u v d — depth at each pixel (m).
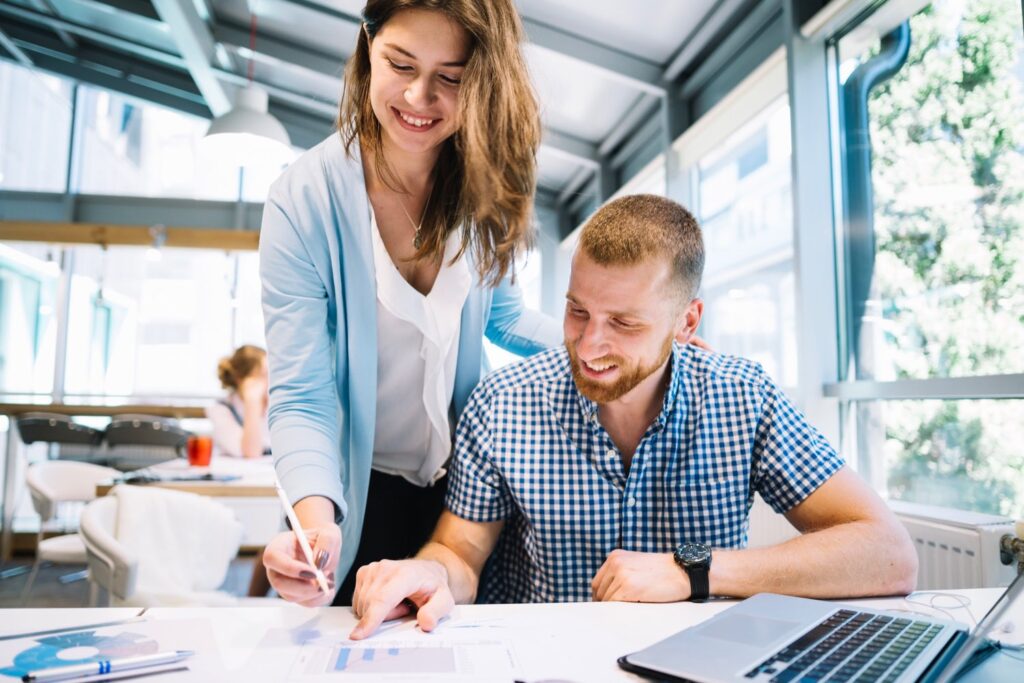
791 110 2.62
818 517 1.09
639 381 1.04
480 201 1.02
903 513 1.87
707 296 3.65
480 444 1.15
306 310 1.16
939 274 2.12
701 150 3.43
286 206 1.16
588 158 4.61
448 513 1.17
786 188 3.02
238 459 3.43
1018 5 1.85
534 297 5.12
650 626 0.82
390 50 0.98
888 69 2.36
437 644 0.76
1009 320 1.87
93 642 0.75
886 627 0.76
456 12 0.95
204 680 0.66
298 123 5.98
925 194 2.18
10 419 4.74
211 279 5.82
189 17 4.19
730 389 1.14
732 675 0.63
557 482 1.13
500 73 0.97
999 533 1.61
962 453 2.00
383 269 1.18
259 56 4.84
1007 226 1.88
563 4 3.29
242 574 4.10
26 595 3.39
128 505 1.92
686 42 3.36
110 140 5.87
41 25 5.60
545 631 0.80
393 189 1.17
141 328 5.76
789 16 2.64
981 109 1.96
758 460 1.14
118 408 5.02
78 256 5.69
